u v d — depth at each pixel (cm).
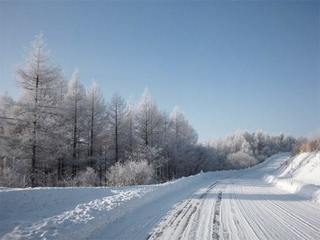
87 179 2519
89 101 3734
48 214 871
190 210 1066
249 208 1105
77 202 1108
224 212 1020
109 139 4044
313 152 2861
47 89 2523
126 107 4447
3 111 2606
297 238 680
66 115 2864
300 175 2475
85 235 689
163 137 4988
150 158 3881
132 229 766
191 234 716
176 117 5644
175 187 1928
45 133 2434
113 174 2502
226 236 698
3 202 912
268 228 776
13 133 2486
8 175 2119
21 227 694
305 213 998
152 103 4603
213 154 7125
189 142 6119
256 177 3784
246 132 13050
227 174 4631
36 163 2545
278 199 1367
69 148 3262
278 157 9588
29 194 1031
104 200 1095
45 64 2489
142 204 1187
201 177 3250
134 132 4528
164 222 853
